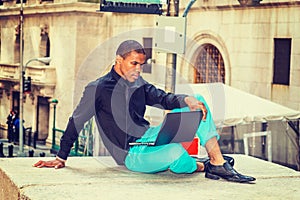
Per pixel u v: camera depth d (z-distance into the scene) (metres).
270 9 19.88
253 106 16.97
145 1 12.79
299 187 5.56
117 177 5.71
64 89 27.80
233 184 5.59
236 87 21.22
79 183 5.43
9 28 31.50
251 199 5.06
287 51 19.41
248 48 20.70
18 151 25.08
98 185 5.38
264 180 5.83
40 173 5.78
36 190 5.15
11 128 27.66
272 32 19.83
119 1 12.94
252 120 16.70
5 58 31.78
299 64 18.88
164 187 5.39
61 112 27.86
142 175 5.84
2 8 31.91
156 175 5.86
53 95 28.45
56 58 28.59
